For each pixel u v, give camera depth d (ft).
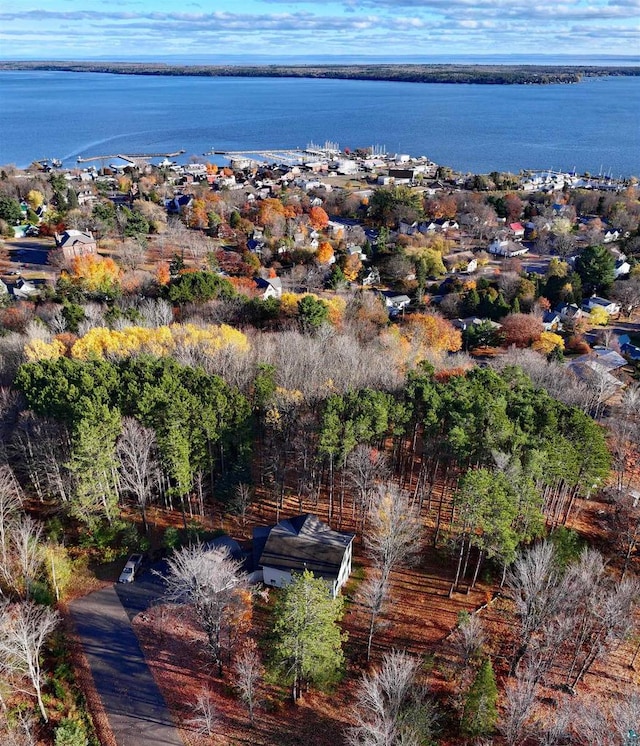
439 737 131.54
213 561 156.15
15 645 133.90
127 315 306.76
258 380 215.10
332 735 132.67
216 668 147.54
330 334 295.69
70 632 155.02
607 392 277.23
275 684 141.69
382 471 193.67
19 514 179.83
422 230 650.84
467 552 168.86
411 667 131.64
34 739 128.88
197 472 196.75
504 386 214.28
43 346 249.55
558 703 134.82
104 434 177.37
